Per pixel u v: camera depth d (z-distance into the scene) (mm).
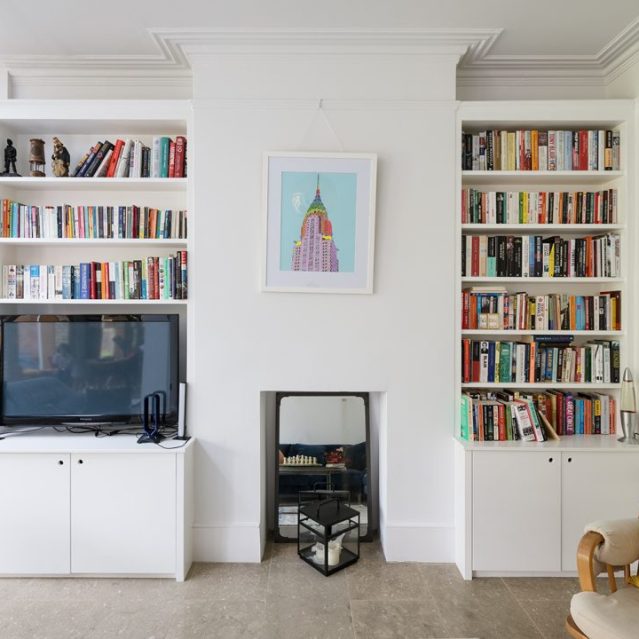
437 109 2416
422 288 2441
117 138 2686
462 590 2180
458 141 2432
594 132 2488
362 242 2398
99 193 2709
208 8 2113
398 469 2445
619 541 1597
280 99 2398
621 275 2480
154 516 2246
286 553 2520
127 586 2203
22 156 2676
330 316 2439
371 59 2408
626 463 2250
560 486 2254
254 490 2445
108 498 2234
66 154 2549
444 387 2453
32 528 2227
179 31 2277
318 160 2367
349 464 2688
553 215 2514
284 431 2695
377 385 2445
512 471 2254
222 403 2443
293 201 2385
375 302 2441
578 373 2518
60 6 2092
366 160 2371
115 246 2703
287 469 2686
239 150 2412
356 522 2586
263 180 2371
